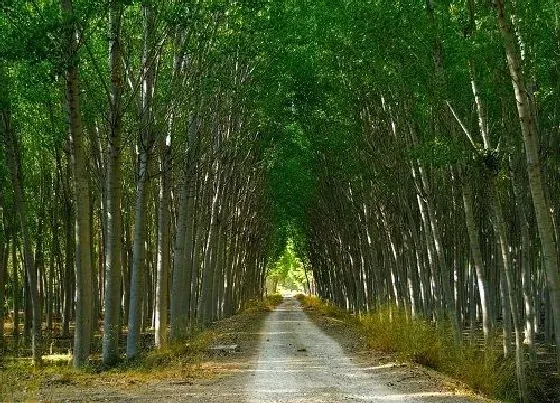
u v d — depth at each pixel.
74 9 14.36
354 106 23.20
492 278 25.66
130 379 13.82
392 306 25.45
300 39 22.36
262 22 20.59
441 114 16.78
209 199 31.72
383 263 34.03
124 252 31.52
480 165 15.84
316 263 71.12
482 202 23.17
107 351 16.69
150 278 38.09
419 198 21.41
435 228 19.58
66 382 13.37
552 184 19.70
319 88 26.19
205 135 24.50
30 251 19.42
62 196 28.73
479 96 14.97
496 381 14.22
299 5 21.61
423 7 16.03
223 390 12.19
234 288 47.78
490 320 16.72
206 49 19.75
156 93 18.02
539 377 17.03
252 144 33.00
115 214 16.64
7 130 19.28
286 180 44.00
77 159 15.90
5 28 14.68
